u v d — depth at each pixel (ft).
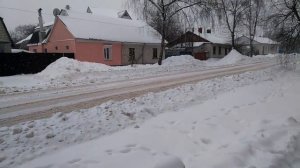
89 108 25.00
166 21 87.76
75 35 84.58
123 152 14.02
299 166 13.10
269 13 57.06
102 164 12.47
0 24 81.35
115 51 94.94
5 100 31.22
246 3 112.47
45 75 56.18
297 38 52.29
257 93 30.19
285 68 56.34
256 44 204.33
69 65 60.59
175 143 15.52
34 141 16.07
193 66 81.25
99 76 55.52
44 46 106.42
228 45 166.50
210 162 12.84
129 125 19.21
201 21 85.92
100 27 97.86
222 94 30.66
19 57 67.67
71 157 13.46
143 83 43.68
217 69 68.80
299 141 15.64
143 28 110.11
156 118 20.66
